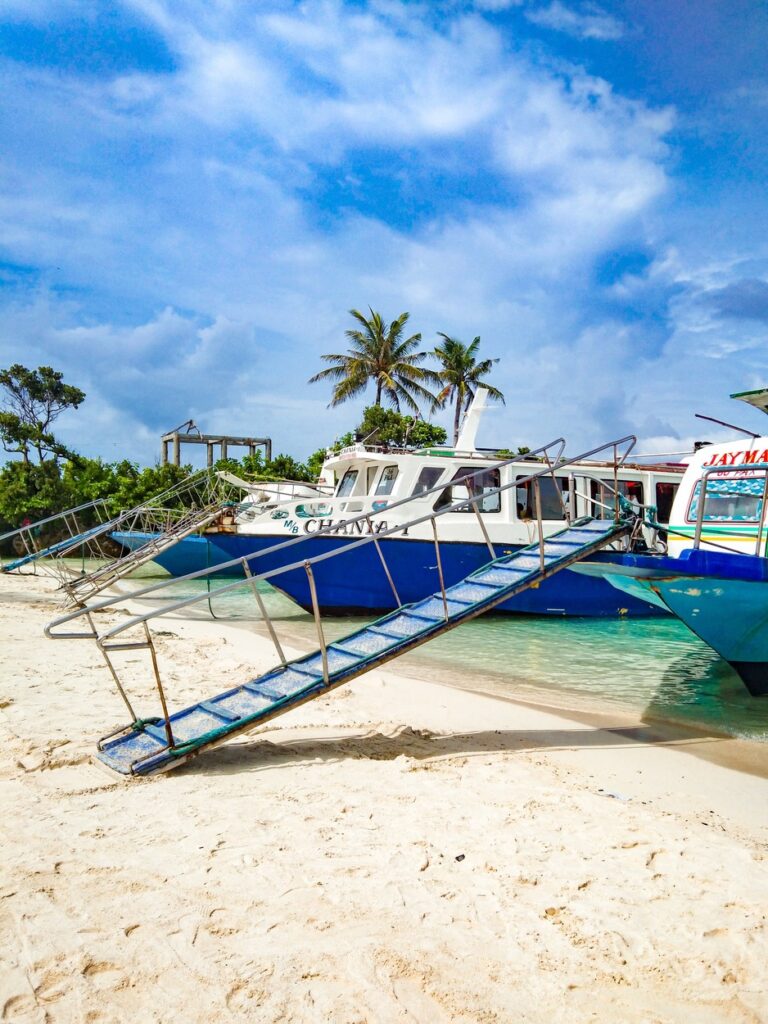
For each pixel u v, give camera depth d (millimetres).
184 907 3164
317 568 14031
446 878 3498
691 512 9703
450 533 14062
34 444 35656
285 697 5543
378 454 14781
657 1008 2629
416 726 6637
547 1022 2535
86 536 18531
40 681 7781
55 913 3094
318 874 3494
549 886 3455
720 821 4477
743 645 7852
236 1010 2527
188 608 17078
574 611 14492
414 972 2764
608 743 6297
